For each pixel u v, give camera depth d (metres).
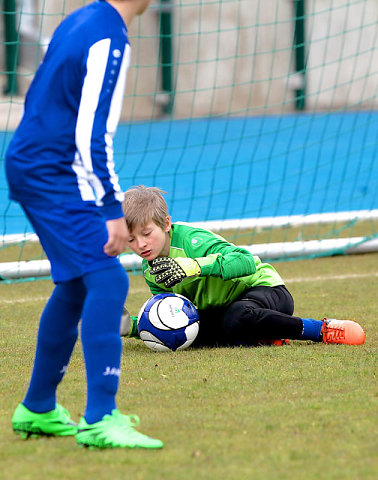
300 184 39.62
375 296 19.48
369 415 9.62
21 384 11.75
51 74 8.62
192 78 80.38
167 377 11.91
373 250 26.20
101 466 8.02
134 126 67.12
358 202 35.16
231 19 80.44
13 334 15.82
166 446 8.59
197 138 58.16
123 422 8.73
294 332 14.16
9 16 68.31
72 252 8.60
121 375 12.12
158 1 77.94
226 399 10.55
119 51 8.60
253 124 67.25
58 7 68.69
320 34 81.00
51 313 9.09
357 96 82.44
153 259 13.62
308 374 11.91
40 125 8.58
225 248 13.62
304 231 29.19
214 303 14.41
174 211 33.31
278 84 82.50
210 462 8.02
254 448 8.43
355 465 7.85
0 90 68.62
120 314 8.84
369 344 14.26
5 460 8.32
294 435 8.88
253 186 39.09
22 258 25.11
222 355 13.50
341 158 47.12
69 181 8.62
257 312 13.97
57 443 8.98
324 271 23.44
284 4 80.62
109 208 8.43
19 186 8.66
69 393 11.10
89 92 8.39
